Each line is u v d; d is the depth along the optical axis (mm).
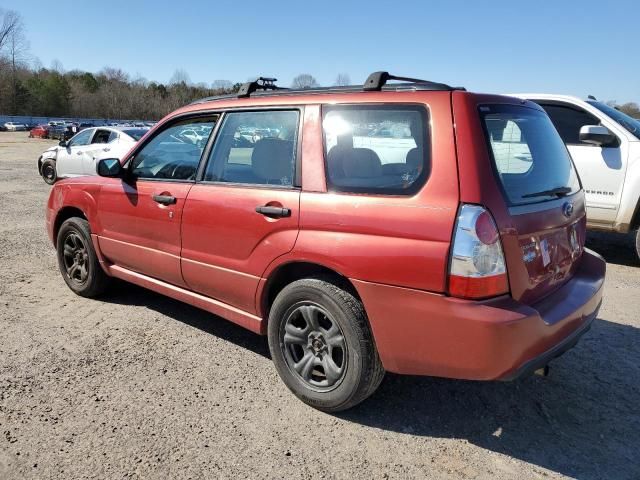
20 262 6051
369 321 2760
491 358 2441
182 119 3994
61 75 111062
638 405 3256
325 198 2914
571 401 3291
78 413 2998
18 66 100000
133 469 2549
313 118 3111
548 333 2600
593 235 8523
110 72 125500
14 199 10914
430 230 2520
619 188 6477
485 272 2441
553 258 2941
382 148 2799
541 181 3051
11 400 3104
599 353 3969
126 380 3389
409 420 3047
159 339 4031
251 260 3277
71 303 4746
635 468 2668
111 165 4152
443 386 3447
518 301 2602
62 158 13000
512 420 3074
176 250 3811
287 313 3148
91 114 102125
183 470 2553
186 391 3277
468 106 2650
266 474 2545
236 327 4297
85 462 2588
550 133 3418
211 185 3588
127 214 4184
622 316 4742
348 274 2773
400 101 2816
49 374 3430
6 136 56312
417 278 2547
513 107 3047
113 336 4059
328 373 2990
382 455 2723
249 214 3256
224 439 2807
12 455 2623
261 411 3084
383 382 3479
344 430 2930
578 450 2801
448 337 2510
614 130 6555
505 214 2543
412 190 2635
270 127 3342
